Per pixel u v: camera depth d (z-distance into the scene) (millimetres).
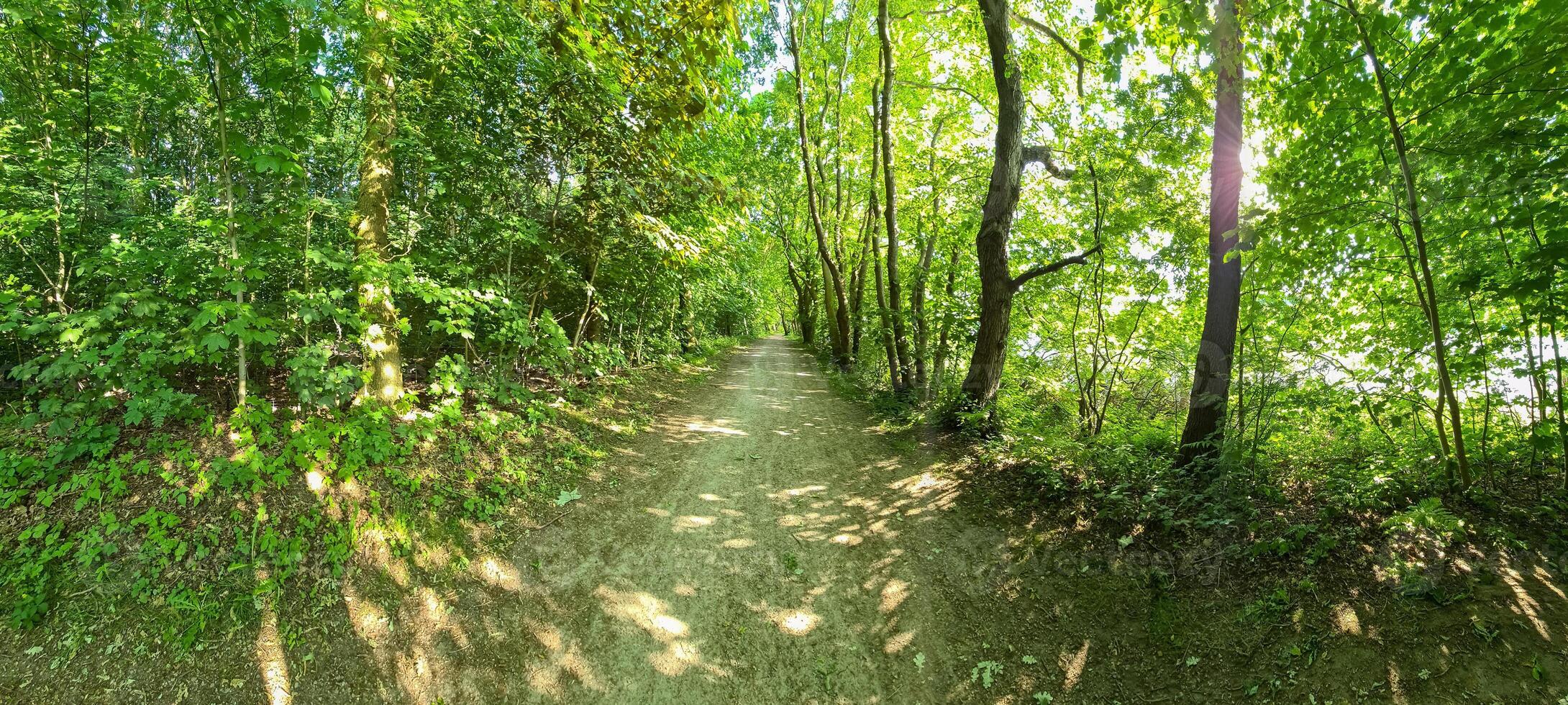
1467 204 3293
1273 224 3736
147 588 2955
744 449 6633
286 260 4730
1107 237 6484
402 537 3746
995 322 6793
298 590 3217
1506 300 3592
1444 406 3748
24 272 5266
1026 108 7688
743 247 14250
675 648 3352
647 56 4883
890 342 9414
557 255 6574
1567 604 2588
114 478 3283
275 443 3816
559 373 7422
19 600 2713
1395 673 2537
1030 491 4914
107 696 2584
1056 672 3137
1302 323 5043
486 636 3334
